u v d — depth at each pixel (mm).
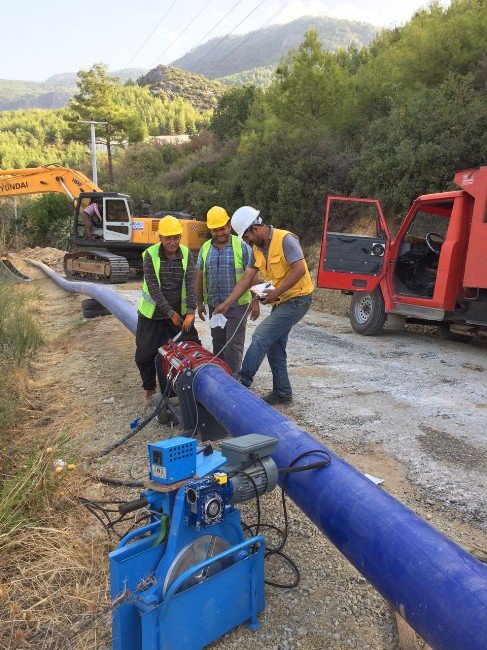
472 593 1696
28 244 30938
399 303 8133
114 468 4051
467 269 7000
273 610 2570
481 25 15500
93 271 16500
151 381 5133
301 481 2494
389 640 2396
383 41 26109
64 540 3137
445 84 13266
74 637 2457
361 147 15648
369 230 13594
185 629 2221
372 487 2299
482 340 7980
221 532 2393
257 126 23703
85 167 53312
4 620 2566
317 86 18828
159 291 4742
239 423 3156
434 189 11805
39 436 4711
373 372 6250
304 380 5891
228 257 4941
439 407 5008
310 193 15906
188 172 32188
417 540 1938
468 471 3709
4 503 3213
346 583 2736
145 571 2277
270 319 4656
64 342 8820
